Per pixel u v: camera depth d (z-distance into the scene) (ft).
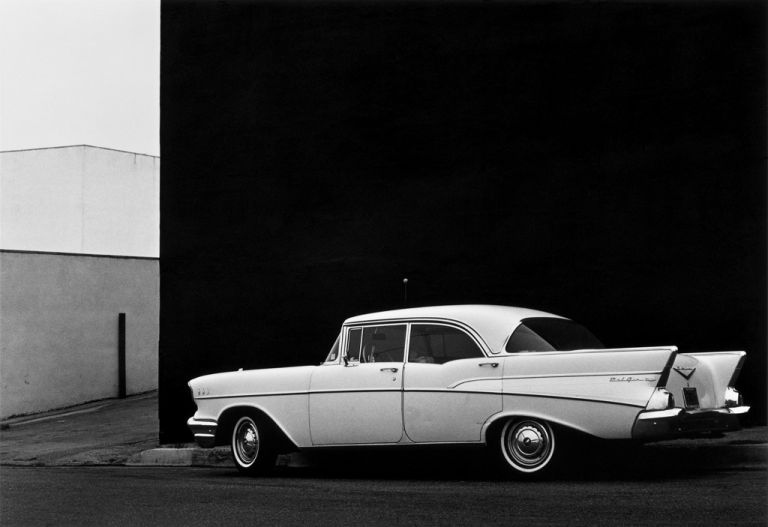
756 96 36.47
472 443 29.25
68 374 72.38
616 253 38.37
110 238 98.02
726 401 28.60
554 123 39.93
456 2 42.24
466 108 41.78
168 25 49.03
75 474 36.76
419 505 24.52
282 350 45.29
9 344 68.80
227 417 34.88
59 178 96.37
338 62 44.93
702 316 36.78
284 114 46.14
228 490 29.32
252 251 46.37
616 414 26.76
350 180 44.24
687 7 37.73
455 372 29.68
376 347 31.76
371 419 31.17
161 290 48.19
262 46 46.85
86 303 74.08
